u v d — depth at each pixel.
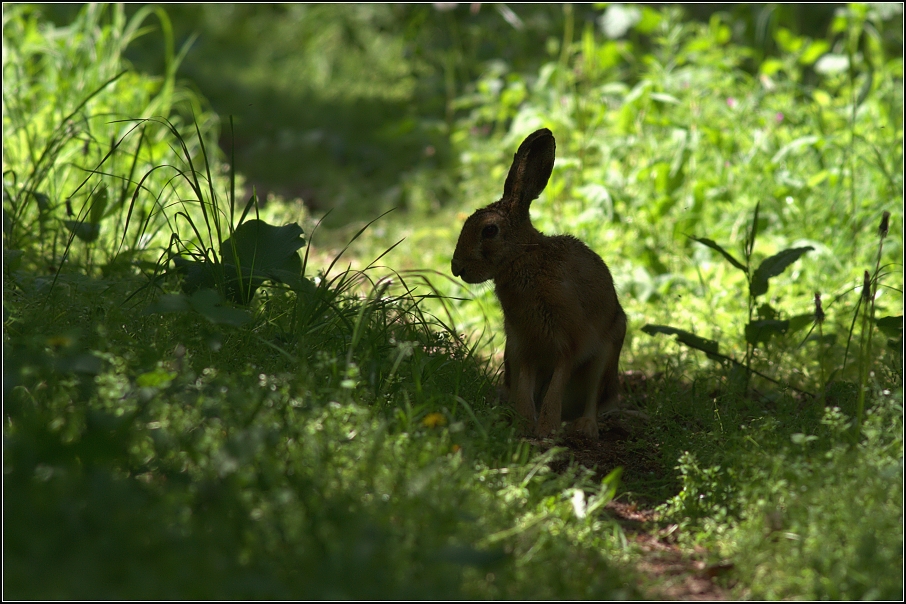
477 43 21.94
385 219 16.23
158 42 25.48
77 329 7.21
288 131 20.98
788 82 15.62
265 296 9.02
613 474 6.43
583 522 5.97
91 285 8.48
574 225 13.30
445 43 23.30
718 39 17.45
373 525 5.30
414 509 5.57
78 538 4.98
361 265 13.87
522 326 8.90
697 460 7.22
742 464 6.84
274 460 5.82
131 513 5.22
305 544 5.12
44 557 4.81
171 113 18.17
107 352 6.86
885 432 6.99
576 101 16.22
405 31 23.53
